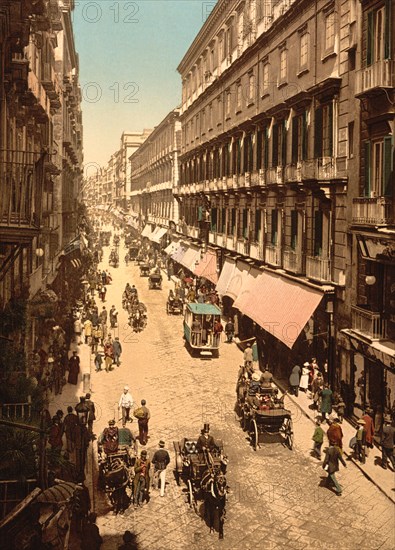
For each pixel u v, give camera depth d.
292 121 26.31
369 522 13.21
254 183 31.75
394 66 17.08
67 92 41.44
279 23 27.75
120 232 113.31
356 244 20.11
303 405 21.33
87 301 39.84
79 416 17.59
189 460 14.83
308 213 24.28
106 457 14.71
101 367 26.80
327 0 22.50
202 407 21.30
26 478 9.21
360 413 19.25
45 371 22.31
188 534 12.69
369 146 18.77
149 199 85.12
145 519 13.40
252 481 15.28
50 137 31.00
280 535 12.62
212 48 44.19
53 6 27.62
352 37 20.41
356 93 18.47
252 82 33.25
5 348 13.41
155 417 20.14
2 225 10.41
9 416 11.44
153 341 32.06
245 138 34.06
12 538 8.10
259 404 18.30
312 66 24.22
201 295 40.59
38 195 10.58
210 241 44.22
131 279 56.31
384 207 17.42
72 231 48.50
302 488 14.91
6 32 12.67
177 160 62.72
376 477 15.36
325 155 22.30
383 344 17.72
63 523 8.98
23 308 15.25
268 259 29.53
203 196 45.31
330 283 21.98
